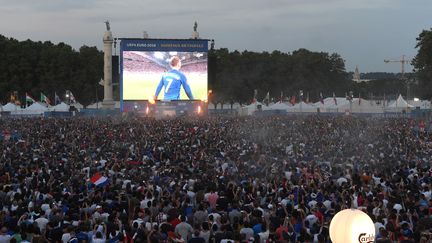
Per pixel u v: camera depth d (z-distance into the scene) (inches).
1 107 4163.4
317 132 2317.9
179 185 891.4
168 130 2311.8
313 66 6550.2
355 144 1736.0
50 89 5600.4
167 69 3676.2
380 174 1002.7
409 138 1962.4
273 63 6427.2
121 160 1251.2
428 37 4581.7
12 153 1385.3
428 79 4584.2
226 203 736.3
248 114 4274.1
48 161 1229.1
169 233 612.1
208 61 3745.1
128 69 3649.1
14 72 5546.3
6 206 749.9
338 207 697.6
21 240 585.9
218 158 1375.5
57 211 661.3
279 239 581.3
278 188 881.5
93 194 791.1
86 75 5718.5
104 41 4505.4
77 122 2859.3
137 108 3666.3
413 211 693.9
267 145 1708.9
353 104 4109.3
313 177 979.3
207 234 608.7
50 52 5738.2
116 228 622.2
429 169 1122.0
